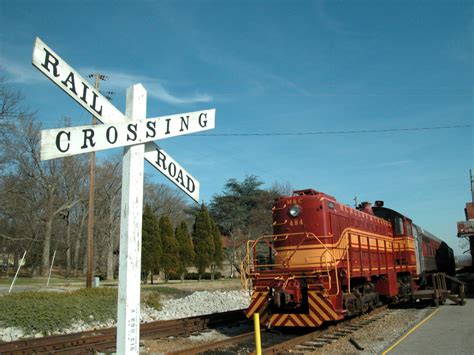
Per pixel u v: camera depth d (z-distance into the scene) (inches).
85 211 2108.8
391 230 797.9
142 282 1665.8
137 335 170.1
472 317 589.0
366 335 474.3
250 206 2378.2
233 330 538.0
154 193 2792.8
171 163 201.0
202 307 801.6
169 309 748.0
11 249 2081.7
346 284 521.7
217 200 2405.3
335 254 515.2
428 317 603.5
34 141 1702.8
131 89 183.2
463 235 1014.4
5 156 1502.2
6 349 380.5
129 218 173.3
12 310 502.0
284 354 372.2
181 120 197.5
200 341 463.8
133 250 172.9
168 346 434.0
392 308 756.6
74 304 564.4
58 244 2112.5
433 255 1061.1
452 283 989.2
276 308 504.1
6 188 1585.9
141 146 182.1
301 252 523.2
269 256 568.1
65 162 1907.0
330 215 529.3
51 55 156.3
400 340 435.2
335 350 399.2
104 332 480.7
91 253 981.2
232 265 2287.2
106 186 2023.9
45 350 393.1
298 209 534.9
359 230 609.6
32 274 2070.6
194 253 1873.8
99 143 168.1
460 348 392.8
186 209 2755.9
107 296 641.0
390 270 701.9
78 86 164.4
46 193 1841.8
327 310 459.2
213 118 212.7
